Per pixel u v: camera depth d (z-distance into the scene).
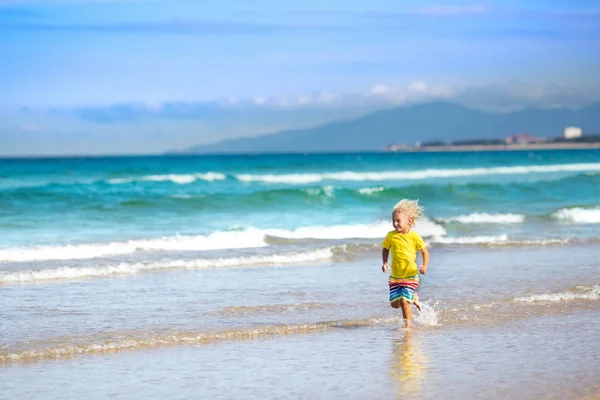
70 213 34.00
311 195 41.84
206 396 9.06
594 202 42.84
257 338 12.17
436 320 13.51
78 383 9.63
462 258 22.19
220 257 22.03
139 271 19.59
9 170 75.31
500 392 9.13
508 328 12.85
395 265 13.27
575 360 10.70
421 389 9.27
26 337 12.06
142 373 10.11
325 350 11.37
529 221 33.19
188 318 13.61
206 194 40.34
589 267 20.27
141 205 37.12
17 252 22.23
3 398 8.98
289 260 21.78
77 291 16.56
